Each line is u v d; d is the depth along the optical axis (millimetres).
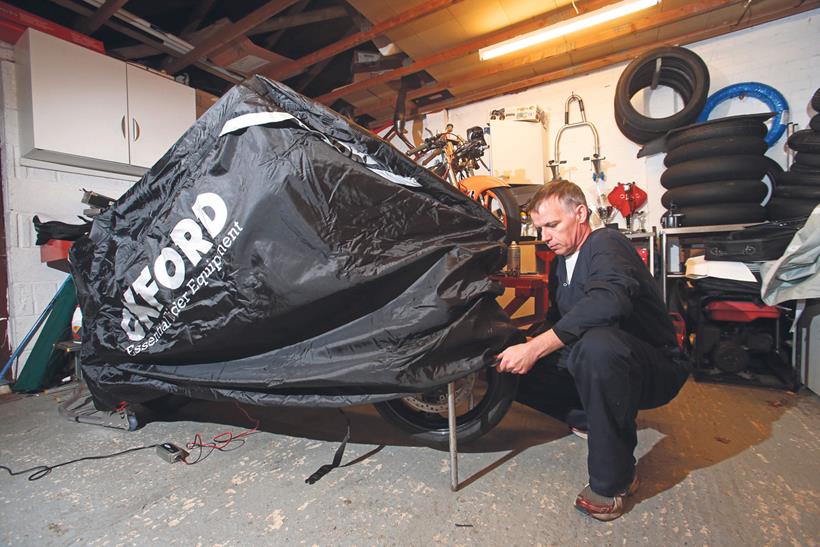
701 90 2875
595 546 898
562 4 2752
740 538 914
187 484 1216
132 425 1654
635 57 3295
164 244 1246
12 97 2480
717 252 2227
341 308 1092
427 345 1034
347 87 3758
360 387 1100
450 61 3447
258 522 1018
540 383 1444
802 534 922
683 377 1227
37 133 2346
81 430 1688
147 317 1322
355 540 940
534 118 3570
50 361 2367
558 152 3576
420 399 1358
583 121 3549
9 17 2334
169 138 2977
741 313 2135
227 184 1113
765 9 2816
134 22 2766
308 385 1100
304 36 3570
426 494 1118
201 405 1944
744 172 2516
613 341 976
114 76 2678
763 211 2488
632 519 990
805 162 2277
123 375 1475
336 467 1286
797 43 2879
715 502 1056
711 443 1415
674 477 1186
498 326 1158
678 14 2836
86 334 1506
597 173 3465
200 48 3016
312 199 1049
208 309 1188
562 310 1410
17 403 2115
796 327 2100
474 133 2744
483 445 1418
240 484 1205
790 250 1809
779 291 1926
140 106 2812
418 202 1131
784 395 1948
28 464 1375
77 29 2770
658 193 3283
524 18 2896
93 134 2572
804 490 1106
